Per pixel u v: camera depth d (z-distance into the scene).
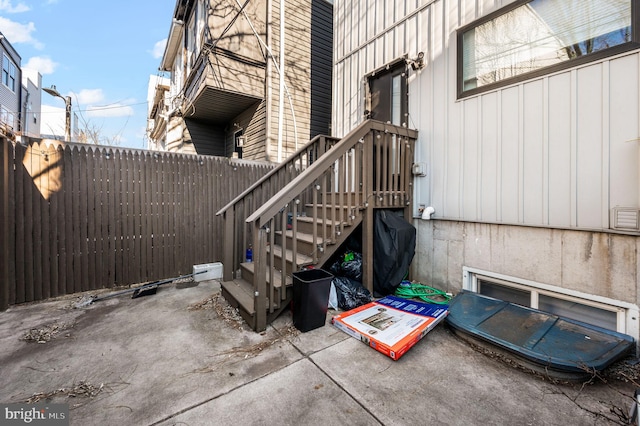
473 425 1.53
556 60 2.56
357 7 4.58
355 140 3.06
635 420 1.46
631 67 2.14
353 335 2.41
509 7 2.82
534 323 2.33
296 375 1.93
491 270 2.99
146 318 2.82
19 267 3.17
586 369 1.77
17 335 2.46
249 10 6.38
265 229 2.49
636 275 2.13
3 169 3.00
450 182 3.34
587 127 2.35
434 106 3.50
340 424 1.53
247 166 4.75
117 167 3.73
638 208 2.10
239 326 2.62
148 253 3.95
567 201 2.46
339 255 3.62
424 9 3.60
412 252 3.32
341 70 4.91
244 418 1.57
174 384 1.84
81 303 3.16
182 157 4.19
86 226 3.54
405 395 1.75
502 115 2.87
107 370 1.99
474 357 2.16
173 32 8.49
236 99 6.55
